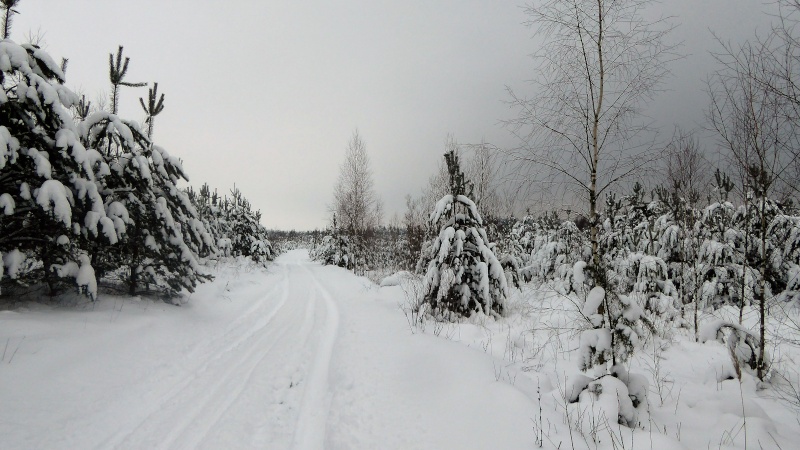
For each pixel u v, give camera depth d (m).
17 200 6.57
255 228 33.03
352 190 29.53
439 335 7.46
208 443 3.89
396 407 4.32
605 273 4.50
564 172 4.80
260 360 6.70
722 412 4.01
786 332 6.68
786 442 3.42
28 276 6.96
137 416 4.42
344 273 25.67
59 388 4.61
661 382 5.24
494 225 13.57
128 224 8.17
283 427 4.30
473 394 4.23
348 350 6.76
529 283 17.36
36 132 6.23
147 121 9.54
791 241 9.52
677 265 12.17
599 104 4.71
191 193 21.83
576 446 3.13
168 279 9.30
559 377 5.42
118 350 6.06
